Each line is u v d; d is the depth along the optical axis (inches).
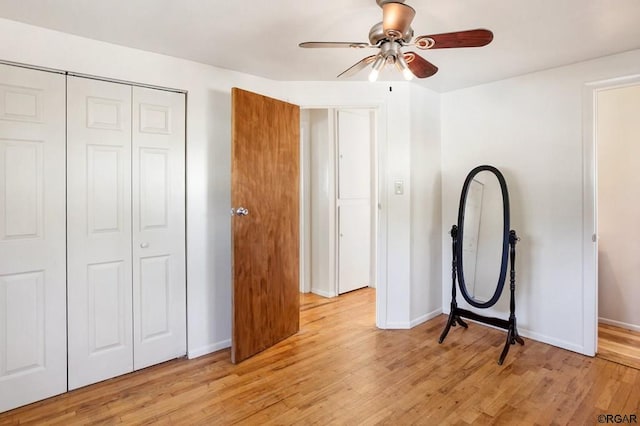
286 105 120.2
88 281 91.3
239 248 104.0
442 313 147.1
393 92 126.9
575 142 109.1
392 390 89.4
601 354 109.0
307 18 79.7
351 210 179.2
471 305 125.6
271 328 115.9
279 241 118.7
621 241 130.6
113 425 76.2
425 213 136.4
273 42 92.4
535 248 118.3
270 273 115.1
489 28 84.7
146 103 98.7
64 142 87.2
